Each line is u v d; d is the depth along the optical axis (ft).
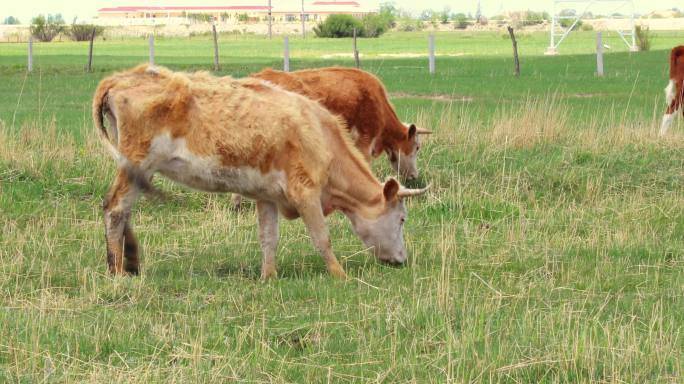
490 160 44.55
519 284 28.32
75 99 75.82
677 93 54.95
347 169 30.73
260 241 30.01
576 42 212.23
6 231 33.96
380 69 106.01
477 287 27.99
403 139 42.68
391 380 20.88
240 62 118.42
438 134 47.57
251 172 29.04
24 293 26.68
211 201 39.14
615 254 32.12
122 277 28.04
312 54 156.46
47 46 199.21
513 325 24.34
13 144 41.75
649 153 45.34
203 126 28.68
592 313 25.45
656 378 20.88
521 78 93.71
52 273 28.58
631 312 25.67
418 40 242.99
